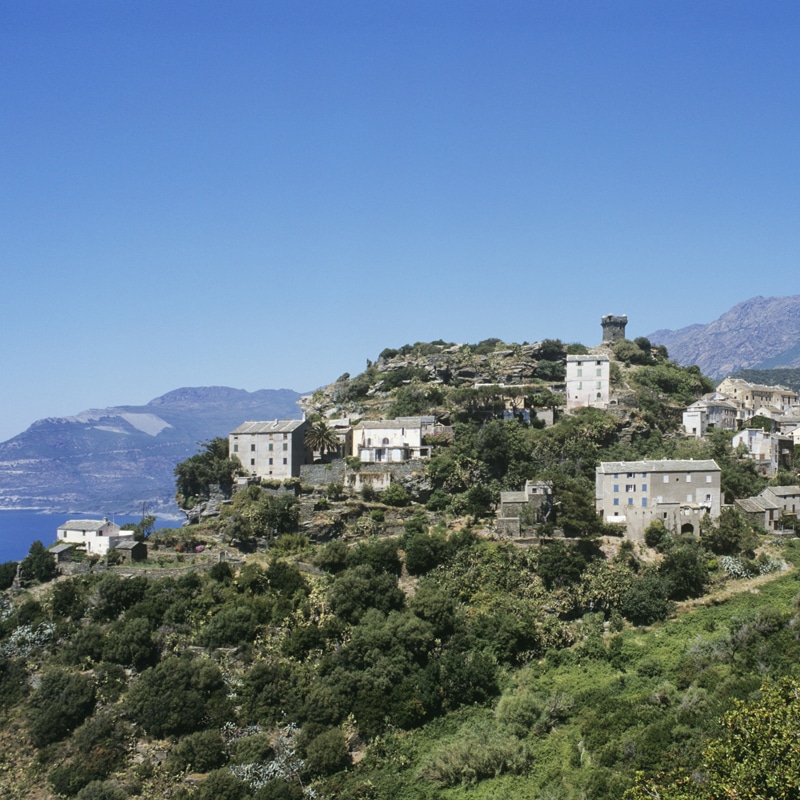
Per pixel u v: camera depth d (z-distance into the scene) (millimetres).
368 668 133875
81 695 133500
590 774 109250
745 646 128750
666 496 167125
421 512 174500
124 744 126875
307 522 169750
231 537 169625
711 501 168000
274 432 192750
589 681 131500
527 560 151750
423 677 132375
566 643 140500
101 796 117500
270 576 151875
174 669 133500
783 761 77125
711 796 78812
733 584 151375
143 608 146750
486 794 112562
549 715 125188
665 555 155500
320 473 187750
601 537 159250
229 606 146500
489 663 135250
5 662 143250
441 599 142375
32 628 148625
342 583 145500
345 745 123375
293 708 129125
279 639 140625
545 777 112812
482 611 145125
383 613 143500
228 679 134500
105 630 145875
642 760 105875
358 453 197250
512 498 163250
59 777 122500
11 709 136625
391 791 117000
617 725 116438
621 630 142625
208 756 122500
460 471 179000
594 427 196250
